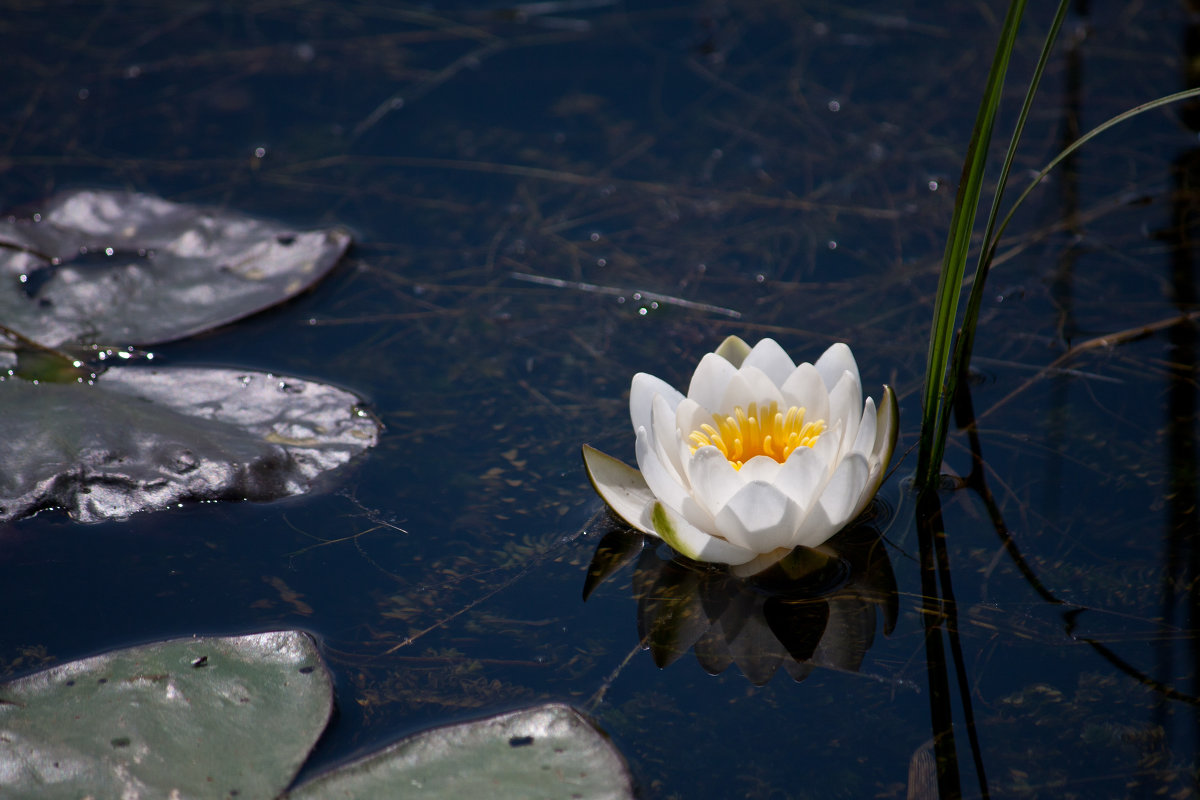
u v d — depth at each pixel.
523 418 2.51
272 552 2.07
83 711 1.60
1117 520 2.08
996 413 2.43
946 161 3.52
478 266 3.16
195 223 3.14
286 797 1.46
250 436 2.32
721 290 3.02
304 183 3.55
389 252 3.22
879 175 3.50
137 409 2.37
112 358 2.63
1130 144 3.46
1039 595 1.92
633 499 2.06
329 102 4.03
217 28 4.54
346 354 2.74
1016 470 2.24
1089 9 4.17
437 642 1.86
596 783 1.49
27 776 1.49
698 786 1.58
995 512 2.13
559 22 4.55
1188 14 4.09
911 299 2.91
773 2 4.59
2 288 2.79
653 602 1.95
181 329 2.70
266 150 3.73
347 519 2.17
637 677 1.79
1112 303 2.80
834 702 1.73
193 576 2.01
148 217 3.19
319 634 1.87
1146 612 1.87
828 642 1.85
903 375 2.59
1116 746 1.62
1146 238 3.03
